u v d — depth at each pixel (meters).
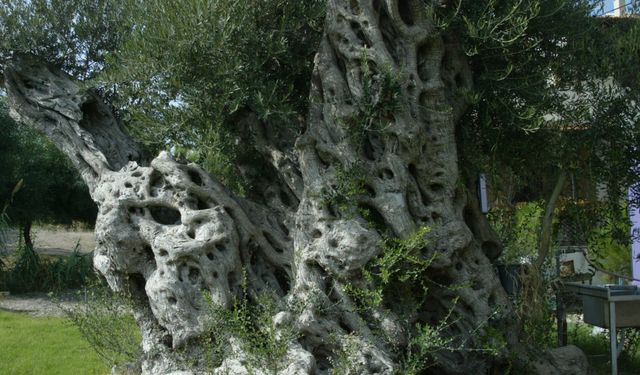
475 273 6.56
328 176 6.42
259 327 6.52
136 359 7.25
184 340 6.55
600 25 8.06
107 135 8.41
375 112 6.32
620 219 8.18
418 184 6.51
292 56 7.43
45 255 21.11
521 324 6.70
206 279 6.68
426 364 6.33
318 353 6.19
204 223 6.95
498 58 7.14
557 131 7.64
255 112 7.49
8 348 9.23
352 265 6.05
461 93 6.82
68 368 8.06
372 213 6.39
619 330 8.48
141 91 7.66
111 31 8.82
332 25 6.63
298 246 6.50
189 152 8.58
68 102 8.26
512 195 9.27
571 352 6.80
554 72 7.46
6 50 8.40
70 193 20.97
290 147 7.55
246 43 7.03
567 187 8.75
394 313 6.14
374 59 6.35
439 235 6.37
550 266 8.41
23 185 18.03
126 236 7.10
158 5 6.99
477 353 6.45
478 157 7.34
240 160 8.17
